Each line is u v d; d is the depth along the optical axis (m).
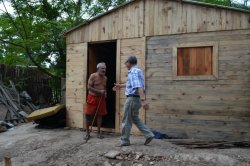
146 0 5.29
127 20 5.46
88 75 5.93
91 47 6.02
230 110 4.56
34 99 9.78
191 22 4.89
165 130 5.00
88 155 4.24
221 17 4.68
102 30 5.73
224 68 4.62
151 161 3.86
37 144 5.04
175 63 4.97
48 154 4.53
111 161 3.99
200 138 4.74
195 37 4.86
